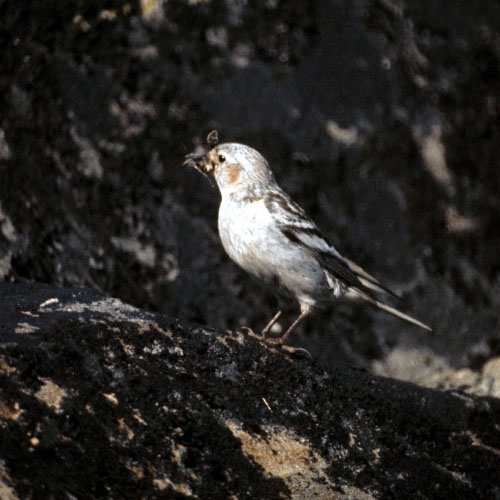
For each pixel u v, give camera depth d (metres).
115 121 11.68
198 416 6.60
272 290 8.80
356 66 13.49
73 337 6.56
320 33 13.34
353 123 13.25
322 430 7.32
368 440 7.57
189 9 12.59
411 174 13.44
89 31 11.88
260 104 12.70
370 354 12.52
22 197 10.59
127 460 5.98
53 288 7.97
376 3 13.98
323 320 12.38
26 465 5.46
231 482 6.37
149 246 11.48
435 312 13.11
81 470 5.69
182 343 7.20
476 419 8.62
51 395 5.95
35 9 11.59
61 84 11.42
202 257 11.82
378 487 7.17
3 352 5.98
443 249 13.42
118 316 7.17
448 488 7.66
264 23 12.98
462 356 12.96
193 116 12.18
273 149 12.61
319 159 12.88
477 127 14.11
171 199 11.80
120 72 11.91
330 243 8.65
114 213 11.37
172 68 12.27
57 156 11.09
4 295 7.51
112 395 6.29
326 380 7.85
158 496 5.88
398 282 13.03
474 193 13.85
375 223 13.07
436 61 14.19
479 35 14.68
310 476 6.86
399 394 8.38
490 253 13.61
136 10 12.30
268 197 8.45
